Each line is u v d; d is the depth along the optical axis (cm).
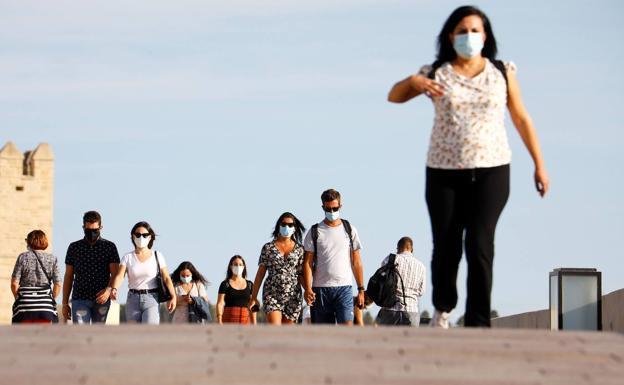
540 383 2391
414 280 5341
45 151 18888
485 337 2673
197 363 2431
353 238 4909
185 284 6825
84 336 2608
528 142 3191
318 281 4884
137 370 2386
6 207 18575
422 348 2558
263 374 2369
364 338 2630
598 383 2403
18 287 5447
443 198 3145
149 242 5334
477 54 3128
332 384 2344
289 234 5122
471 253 3105
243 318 6203
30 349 2527
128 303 5341
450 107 3128
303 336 2627
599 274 5125
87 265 5309
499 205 3119
